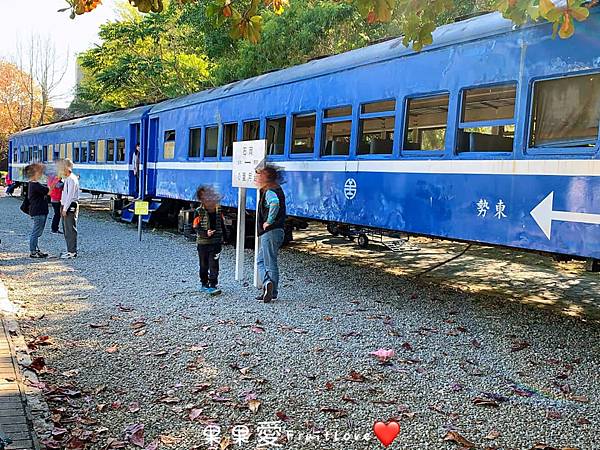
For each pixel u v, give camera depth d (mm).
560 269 11039
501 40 6520
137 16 29422
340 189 8984
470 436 3955
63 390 4523
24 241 12516
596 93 5645
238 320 6645
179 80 24375
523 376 5148
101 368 5078
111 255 10922
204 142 13352
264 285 7492
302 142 10000
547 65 6023
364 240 12039
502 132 6613
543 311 7590
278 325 6465
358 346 5836
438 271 10609
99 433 3877
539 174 6113
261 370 5105
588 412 4391
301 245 13344
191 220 13711
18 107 44719
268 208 7453
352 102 8750
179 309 7066
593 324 7004
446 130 7199
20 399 4203
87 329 6191
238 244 8828
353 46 16922
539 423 4172
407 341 6082
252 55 18594
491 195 6625
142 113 16547
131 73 25562
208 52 22438
